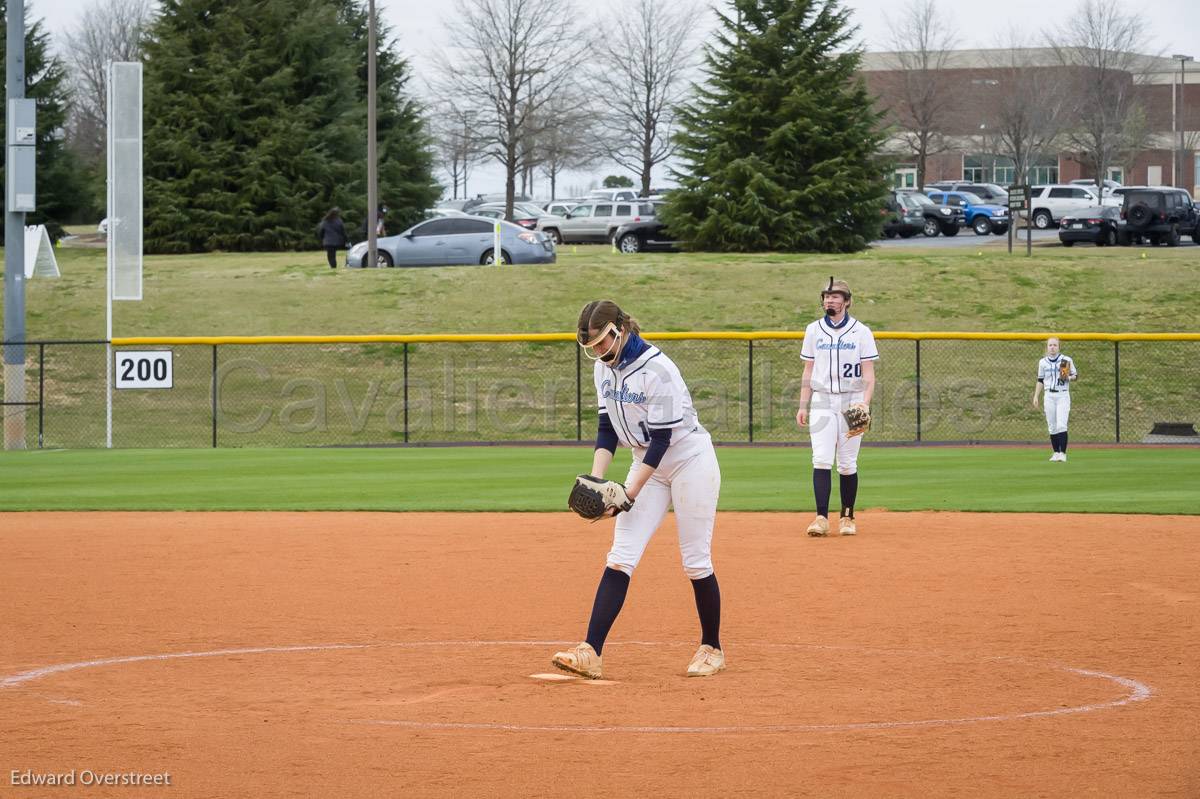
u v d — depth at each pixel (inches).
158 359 1471.5
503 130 4109.3
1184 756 340.2
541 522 877.2
